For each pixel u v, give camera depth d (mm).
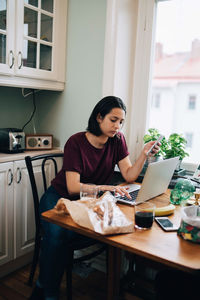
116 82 2176
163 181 1580
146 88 2305
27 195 2137
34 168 2174
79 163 1691
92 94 2256
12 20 1919
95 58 2213
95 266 2211
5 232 2016
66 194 1790
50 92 2488
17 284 1998
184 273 1260
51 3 2197
